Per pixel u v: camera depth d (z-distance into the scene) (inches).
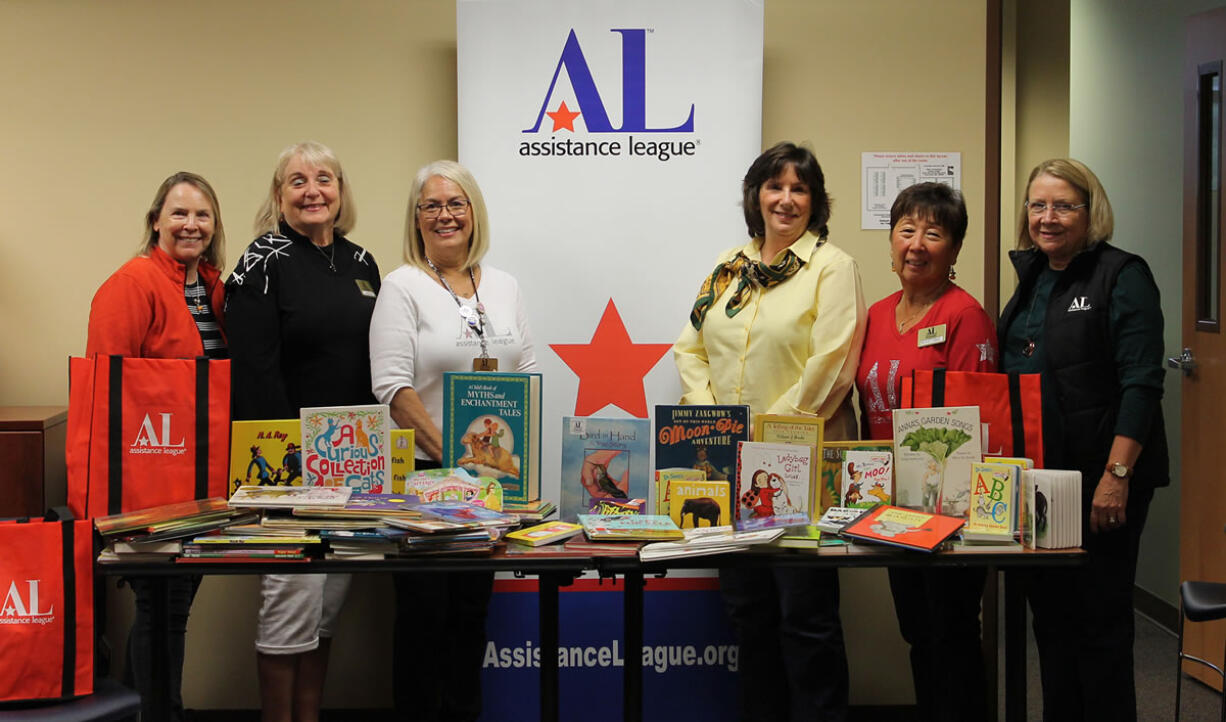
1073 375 99.1
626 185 125.0
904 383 91.0
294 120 131.3
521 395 90.7
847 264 109.7
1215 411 129.8
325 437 88.0
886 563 82.0
